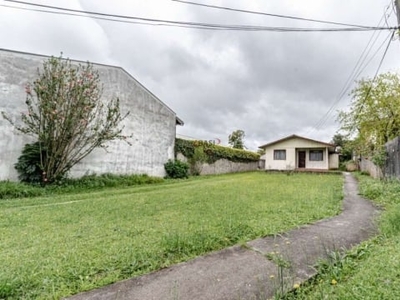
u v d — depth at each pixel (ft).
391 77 38.45
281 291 7.23
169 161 47.34
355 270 8.36
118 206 19.72
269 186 32.45
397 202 18.65
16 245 11.20
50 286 7.71
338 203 20.01
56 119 30.09
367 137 43.04
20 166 30.01
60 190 29.35
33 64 32.37
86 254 10.05
